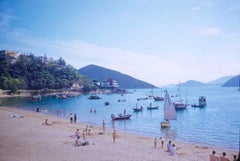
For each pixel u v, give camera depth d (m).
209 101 170.62
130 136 46.66
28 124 54.22
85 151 30.75
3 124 53.12
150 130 59.91
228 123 73.50
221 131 59.22
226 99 191.75
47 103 147.00
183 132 57.44
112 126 65.31
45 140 37.06
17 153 28.83
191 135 53.50
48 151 30.17
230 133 56.47
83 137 39.78
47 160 26.08
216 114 98.88
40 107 119.06
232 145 43.66
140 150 33.00
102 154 29.53
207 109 119.31
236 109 117.25
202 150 36.12
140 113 103.56
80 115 91.06
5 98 176.75
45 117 73.19
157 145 37.75
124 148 33.78
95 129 53.78
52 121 62.97
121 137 44.25
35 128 48.69
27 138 38.25
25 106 121.00
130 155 29.72
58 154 28.80
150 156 29.70
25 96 197.38
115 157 28.38
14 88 198.38
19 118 65.44
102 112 104.44
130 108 125.25
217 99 192.25
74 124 59.84
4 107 105.06
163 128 63.50
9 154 28.25
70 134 43.00
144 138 45.06
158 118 86.19
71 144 34.72
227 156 33.00
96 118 82.75
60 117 78.31
